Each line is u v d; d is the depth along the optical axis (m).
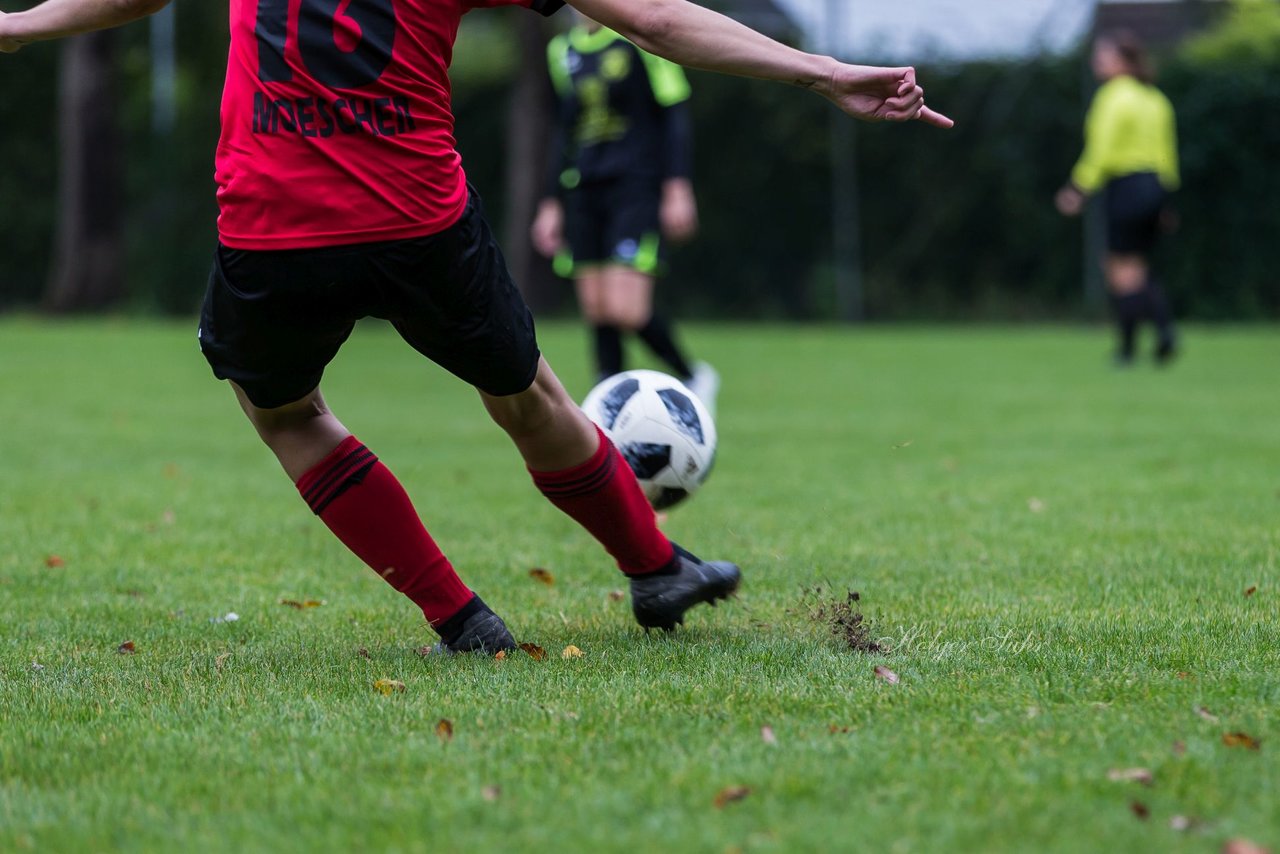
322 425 6.31
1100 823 4.02
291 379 5.95
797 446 15.77
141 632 7.15
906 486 12.58
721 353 31.94
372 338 40.06
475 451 15.64
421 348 5.96
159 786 4.52
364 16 5.48
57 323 43.81
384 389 23.64
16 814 4.29
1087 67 45.16
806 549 9.44
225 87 5.70
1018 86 45.47
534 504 11.81
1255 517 10.53
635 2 5.49
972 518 10.73
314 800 4.35
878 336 39.38
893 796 4.27
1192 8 50.47
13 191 50.06
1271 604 7.41
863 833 3.97
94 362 28.23
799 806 4.20
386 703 5.48
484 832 4.05
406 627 7.25
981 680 5.73
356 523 6.28
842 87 5.55
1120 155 26.77
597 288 17.69
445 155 5.66
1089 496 11.78
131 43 52.09
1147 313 27.30
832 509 11.28
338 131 5.48
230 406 20.64
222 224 5.67
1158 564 8.70
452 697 5.57
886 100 5.57
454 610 6.47
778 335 40.00
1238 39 46.94
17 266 51.03
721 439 16.44
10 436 16.83
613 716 5.22
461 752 4.80
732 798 4.25
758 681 5.74
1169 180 27.00
